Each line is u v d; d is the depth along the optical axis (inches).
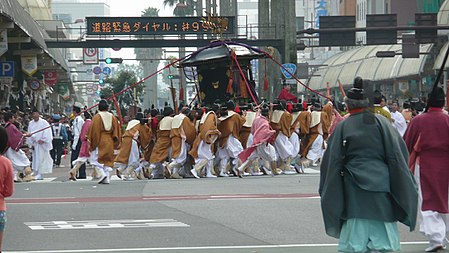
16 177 1162.6
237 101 1359.5
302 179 1115.3
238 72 1363.2
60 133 1668.3
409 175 456.1
